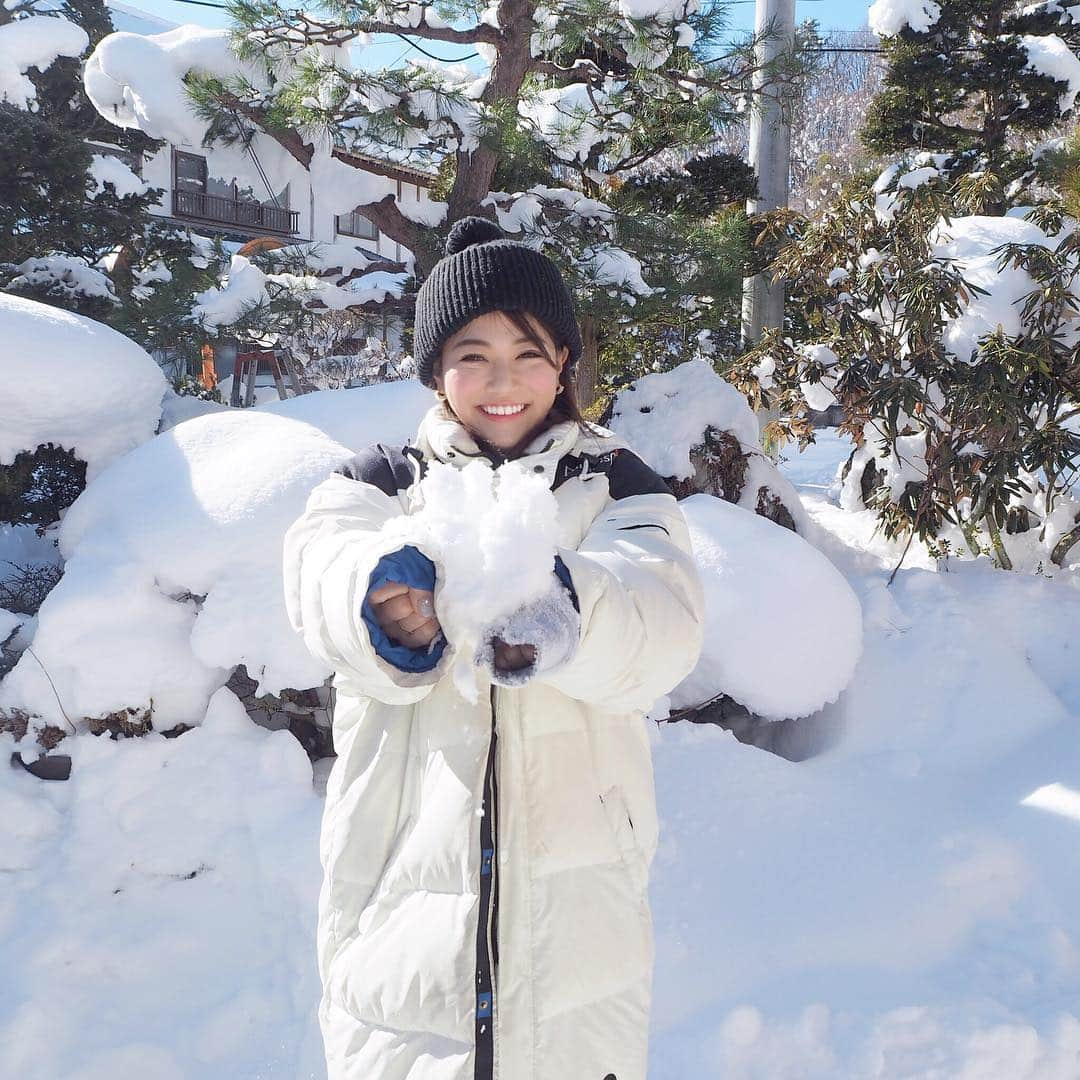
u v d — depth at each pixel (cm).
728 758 322
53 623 316
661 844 281
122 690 312
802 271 525
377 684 112
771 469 513
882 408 461
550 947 118
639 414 514
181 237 971
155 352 695
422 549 94
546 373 130
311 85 614
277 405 397
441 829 120
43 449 448
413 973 118
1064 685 388
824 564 372
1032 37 1052
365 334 802
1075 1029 225
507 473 98
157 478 356
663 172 862
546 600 93
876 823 296
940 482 472
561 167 824
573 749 124
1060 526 501
